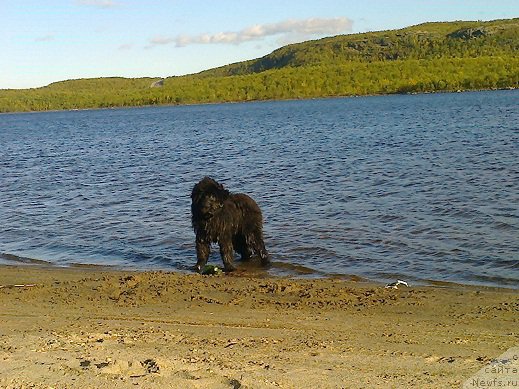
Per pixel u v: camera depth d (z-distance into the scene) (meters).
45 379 6.12
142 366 6.45
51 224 17.94
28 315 9.38
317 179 23.73
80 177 28.23
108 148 45.38
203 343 7.55
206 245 12.80
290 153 33.91
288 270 12.52
